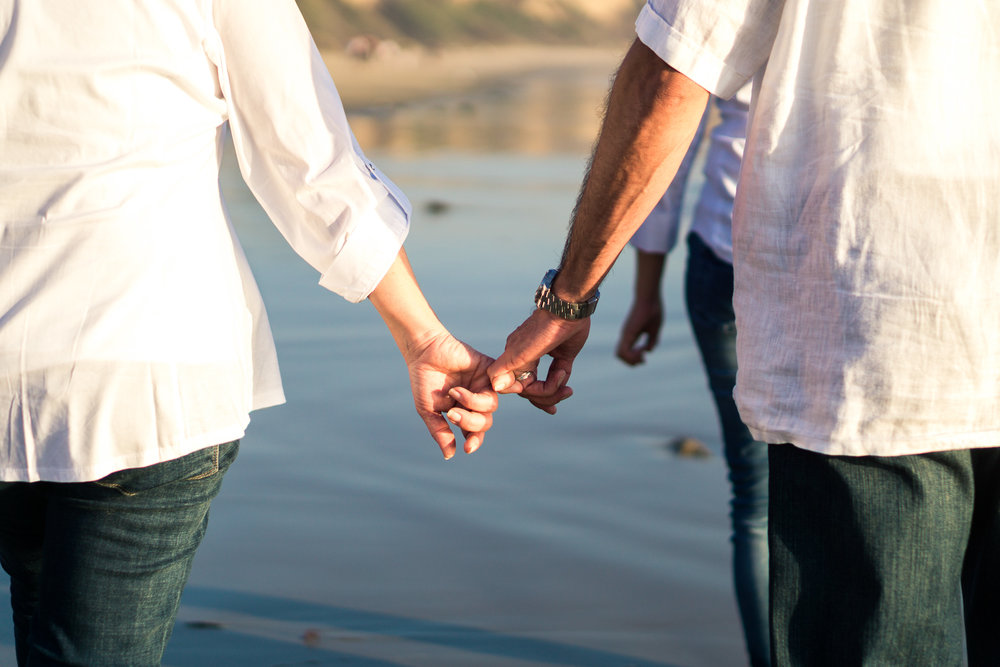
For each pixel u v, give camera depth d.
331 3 37.72
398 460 3.61
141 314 1.46
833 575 1.54
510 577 2.82
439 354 2.06
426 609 2.64
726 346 2.65
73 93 1.44
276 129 1.70
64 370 1.43
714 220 2.63
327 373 4.43
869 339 1.47
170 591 1.56
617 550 2.99
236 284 1.62
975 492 1.59
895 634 1.53
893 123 1.44
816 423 1.52
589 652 2.46
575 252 1.83
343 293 1.80
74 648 1.51
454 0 52.00
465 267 6.21
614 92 1.63
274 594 2.70
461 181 9.39
